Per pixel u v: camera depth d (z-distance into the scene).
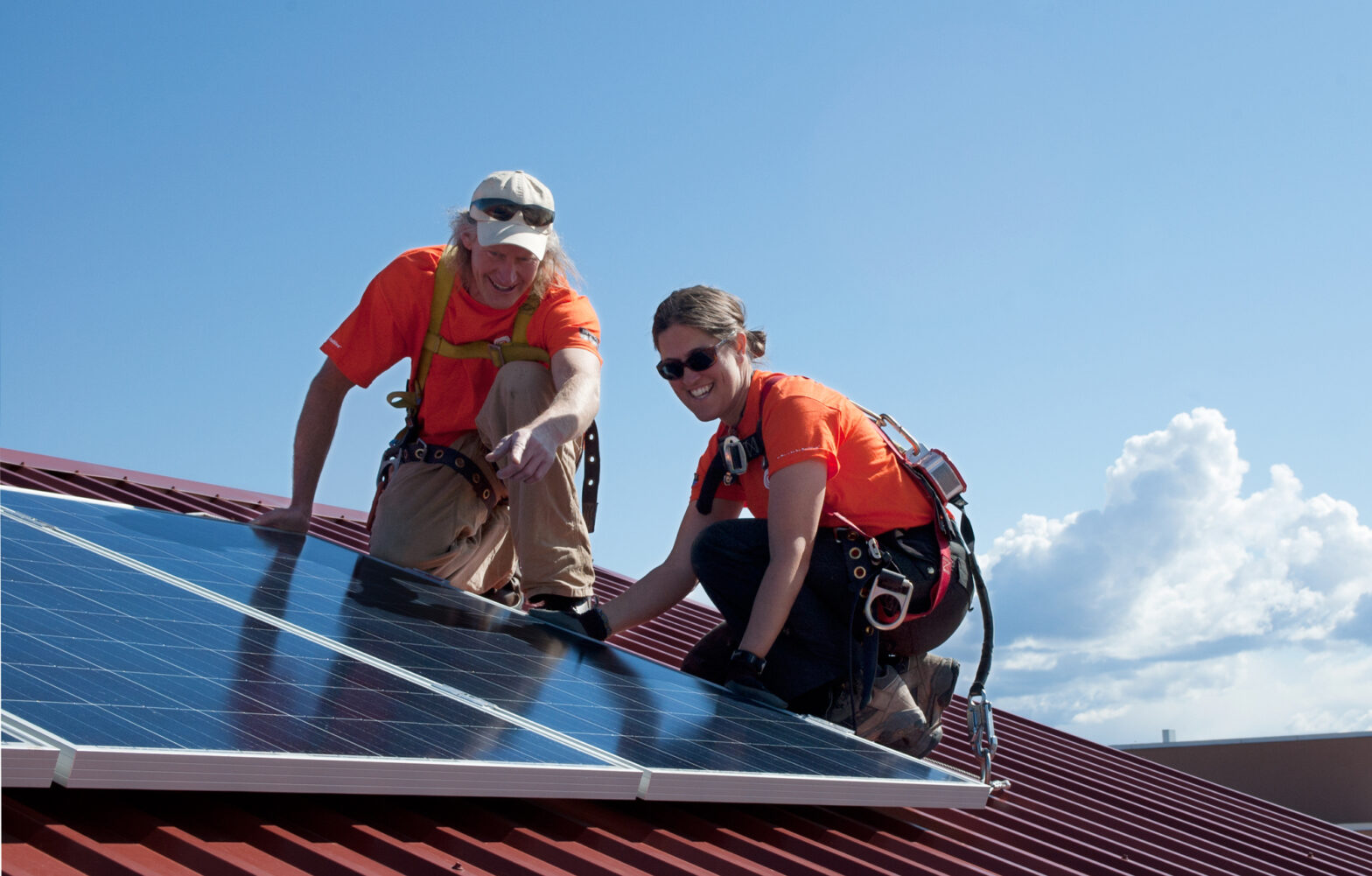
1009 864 3.68
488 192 4.93
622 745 2.86
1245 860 5.19
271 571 3.73
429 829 2.55
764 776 2.94
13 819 2.05
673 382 4.55
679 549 4.92
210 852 2.10
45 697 2.00
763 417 4.42
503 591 5.73
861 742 3.94
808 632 4.29
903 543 4.39
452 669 3.11
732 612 4.56
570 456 4.94
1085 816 5.12
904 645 4.52
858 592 4.25
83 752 1.83
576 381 4.68
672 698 3.65
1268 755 17.16
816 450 4.25
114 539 3.52
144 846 2.12
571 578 4.88
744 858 3.04
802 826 3.46
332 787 2.14
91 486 7.27
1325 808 16.64
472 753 2.42
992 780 5.16
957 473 4.54
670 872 2.70
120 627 2.54
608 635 4.76
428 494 5.13
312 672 2.65
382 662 2.93
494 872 2.44
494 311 5.09
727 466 4.50
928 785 3.54
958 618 4.56
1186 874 4.38
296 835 2.35
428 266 5.13
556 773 2.47
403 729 2.44
